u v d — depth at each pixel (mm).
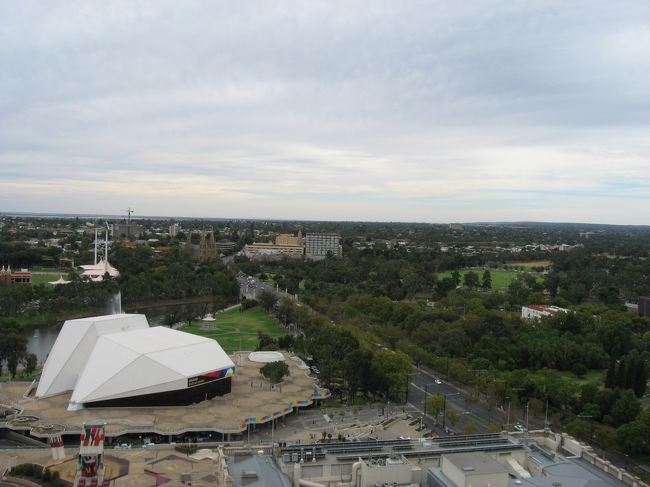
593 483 102000
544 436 127062
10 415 197000
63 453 155125
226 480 97438
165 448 151250
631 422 183500
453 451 111062
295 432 199625
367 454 108375
